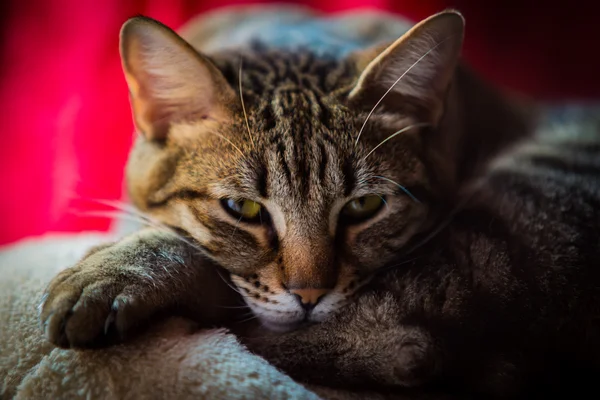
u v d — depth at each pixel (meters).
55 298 0.29
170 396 0.29
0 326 0.32
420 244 0.35
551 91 0.56
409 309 0.31
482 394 0.31
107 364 0.29
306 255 0.33
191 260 0.33
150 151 0.36
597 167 0.38
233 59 0.38
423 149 0.36
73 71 0.48
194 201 0.34
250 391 0.29
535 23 0.54
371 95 0.35
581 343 0.31
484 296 0.32
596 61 0.55
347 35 0.46
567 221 0.33
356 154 0.34
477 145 0.42
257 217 0.33
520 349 0.31
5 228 0.48
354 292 0.34
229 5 0.54
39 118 0.48
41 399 0.29
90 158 0.49
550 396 0.31
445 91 0.36
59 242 0.39
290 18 0.50
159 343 0.30
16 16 0.46
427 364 0.31
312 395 0.30
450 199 0.37
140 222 0.37
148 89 0.35
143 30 0.33
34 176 0.48
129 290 0.30
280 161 0.33
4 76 0.47
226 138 0.33
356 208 0.34
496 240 0.33
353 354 0.31
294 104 0.34
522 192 0.35
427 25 0.34
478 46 0.55
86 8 0.47
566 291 0.31
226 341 0.31
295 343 0.32
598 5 0.53
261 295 0.33
